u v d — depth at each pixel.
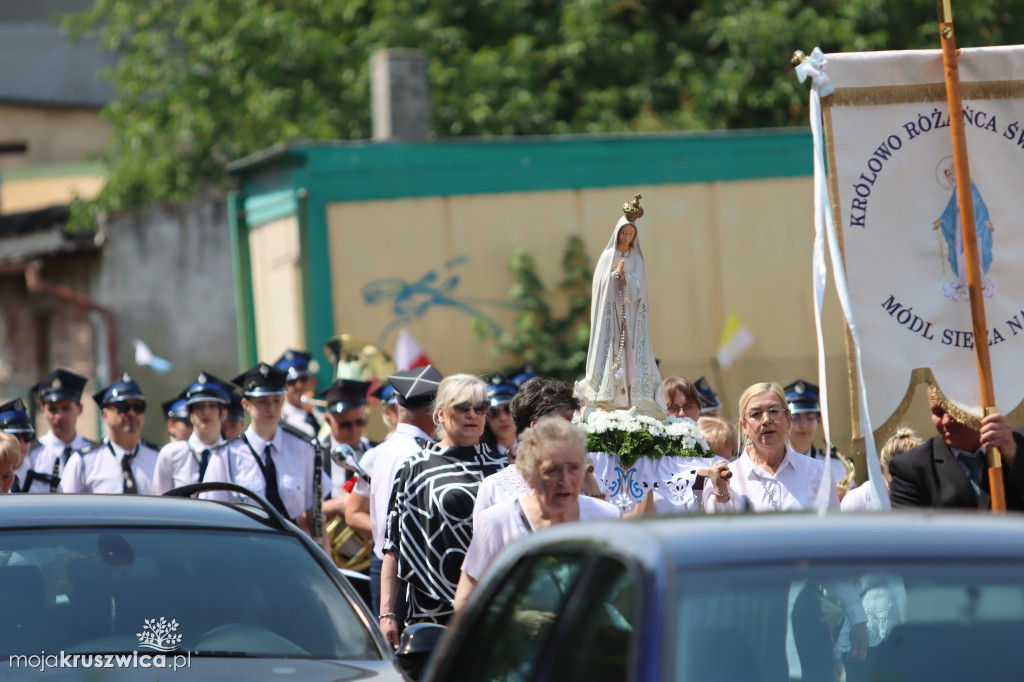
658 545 10.41
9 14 114.38
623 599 10.34
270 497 27.27
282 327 49.62
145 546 16.98
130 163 81.56
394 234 47.31
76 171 102.12
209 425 28.62
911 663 10.12
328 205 47.03
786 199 48.38
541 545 12.43
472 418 21.06
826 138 20.92
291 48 77.62
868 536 10.58
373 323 47.09
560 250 47.84
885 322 20.72
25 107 106.94
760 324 47.94
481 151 47.78
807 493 23.20
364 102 76.69
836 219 20.89
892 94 20.97
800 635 10.38
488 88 75.38
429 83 62.62
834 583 10.41
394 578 22.48
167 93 82.50
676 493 20.05
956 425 20.39
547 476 16.86
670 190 48.06
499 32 81.50
